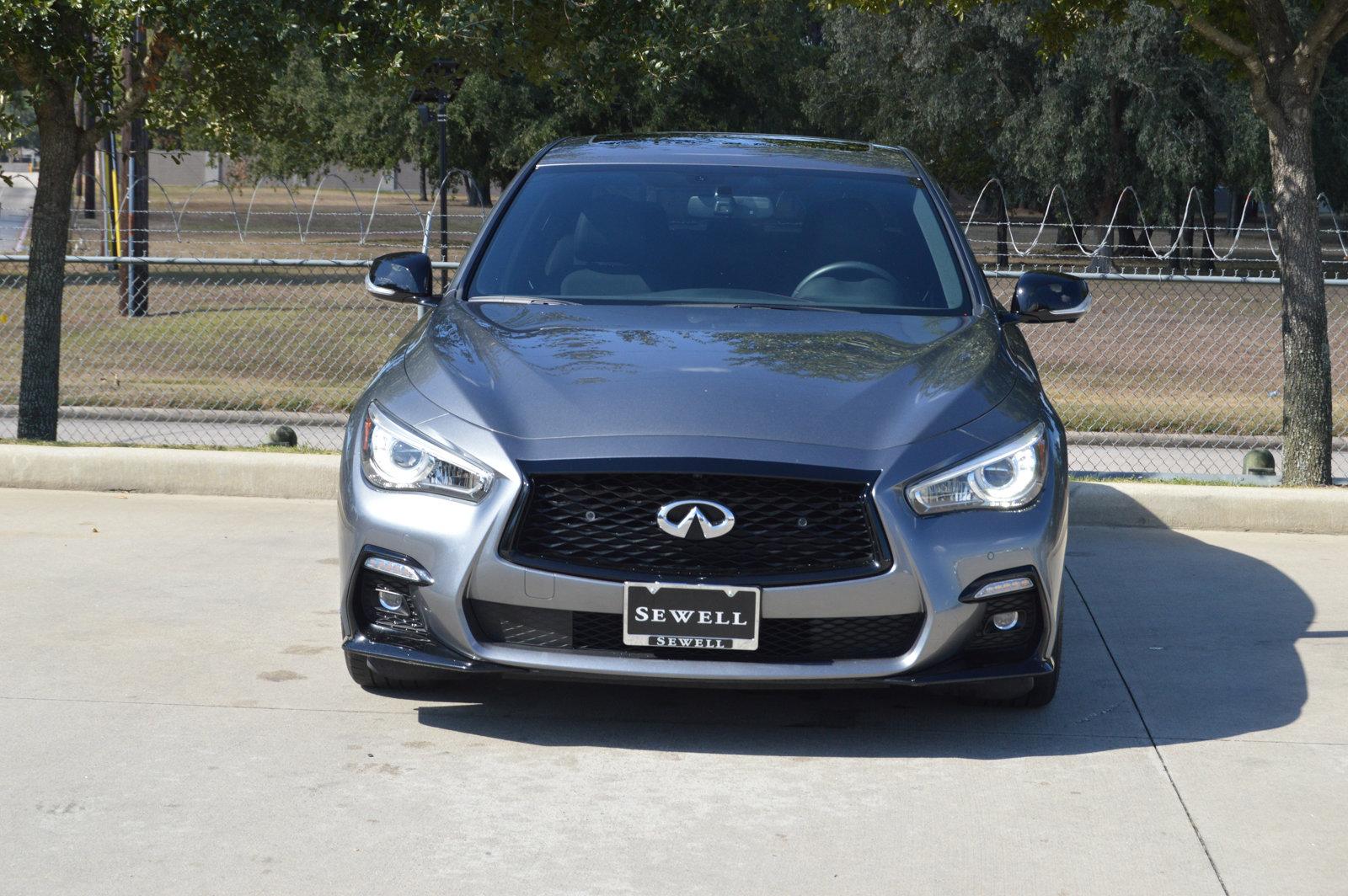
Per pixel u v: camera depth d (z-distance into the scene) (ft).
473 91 124.16
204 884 10.96
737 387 13.94
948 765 13.78
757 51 127.03
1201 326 75.92
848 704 15.39
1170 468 36.78
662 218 17.89
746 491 13.05
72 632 17.29
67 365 52.03
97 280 84.64
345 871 11.25
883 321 16.22
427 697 15.29
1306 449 28.07
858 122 140.56
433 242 76.23
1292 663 17.25
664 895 11.00
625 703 15.26
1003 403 14.30
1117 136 117.50
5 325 61.41
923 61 118.01
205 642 17.02
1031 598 13.69
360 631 14.12
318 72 125.18
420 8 33.60
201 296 82.64
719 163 18.90
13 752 13.52
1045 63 115.03
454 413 13.78
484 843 11.84
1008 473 13.61
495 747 13.97
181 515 23.73
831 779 13.37
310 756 13.61
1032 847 11.99
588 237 17.63
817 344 15.14
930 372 14.61
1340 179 116.88
